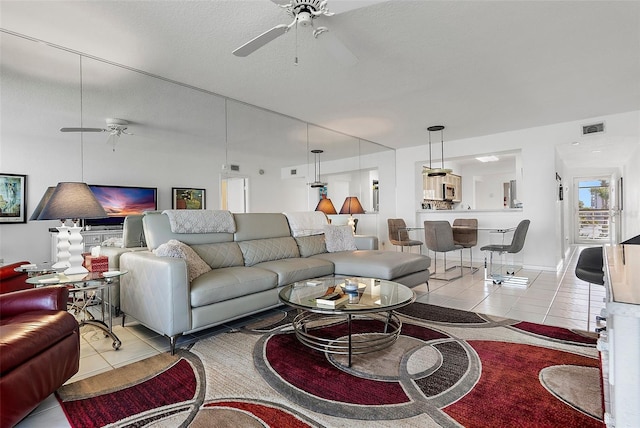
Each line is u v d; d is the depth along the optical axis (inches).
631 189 239.3
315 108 165.2
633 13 88.5
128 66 116.6
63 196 88.6
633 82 135.0
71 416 60.1
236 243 131.1
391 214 273.4
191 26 92.7
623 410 26.5
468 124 197.0
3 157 140.6
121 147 168.2
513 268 209.6
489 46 105.9
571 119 187.6
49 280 82.7
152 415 60.1
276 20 90.3
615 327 27.0
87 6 82.7
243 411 60.9
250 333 100.5
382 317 111.6
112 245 129.3
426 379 71.4
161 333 88.6
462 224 237.1
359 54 110.2
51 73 119.2
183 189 188.1
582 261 112.4
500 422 56.6
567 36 100.1
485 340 92.4
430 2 83.4
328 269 135.0
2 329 60.0
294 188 261.7
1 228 141.6
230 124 182.7
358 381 71.0
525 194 210.1
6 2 80.4
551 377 71.3
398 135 223.8
